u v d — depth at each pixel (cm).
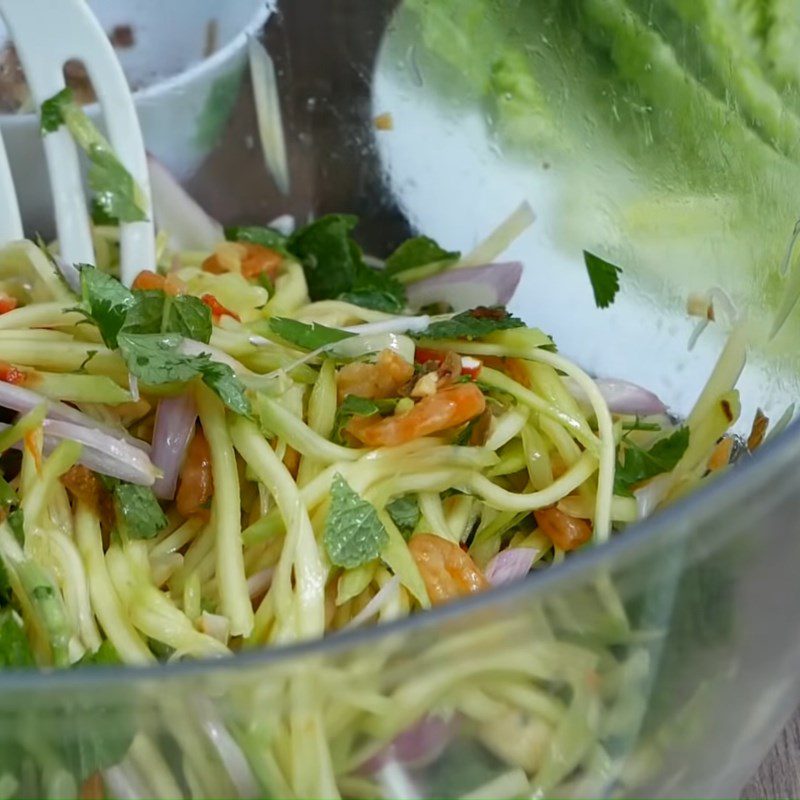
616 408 38
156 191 43
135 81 43
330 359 36
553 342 38
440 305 42
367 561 34
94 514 35
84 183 41
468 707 30
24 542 34
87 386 35
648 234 39
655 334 39
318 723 30
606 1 39
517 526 36
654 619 30
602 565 29
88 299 35
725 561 30
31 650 33
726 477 30
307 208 45
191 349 35
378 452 35
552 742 31
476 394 35
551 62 41
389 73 43
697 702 32
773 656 33
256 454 35
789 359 35
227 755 30
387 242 44
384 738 30
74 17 40
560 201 41
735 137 37
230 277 40
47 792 30
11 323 36
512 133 42
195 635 33
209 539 35
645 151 39
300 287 41
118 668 28
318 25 43
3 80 41
